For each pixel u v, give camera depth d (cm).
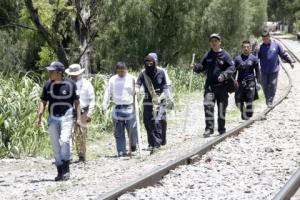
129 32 11756
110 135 4806
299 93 7106
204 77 8819
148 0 11594
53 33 9362
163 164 2912
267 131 3916
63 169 2925
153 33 11875
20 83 4475
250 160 2894
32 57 11712
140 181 2306
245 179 2475
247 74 4634
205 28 12044
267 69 5059
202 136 4038
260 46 5075
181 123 5222
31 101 4259
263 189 2266
